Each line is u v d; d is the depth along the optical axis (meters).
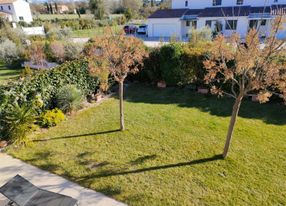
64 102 10.19
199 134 8.56
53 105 10.34
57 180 6.41
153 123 9.45
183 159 7.20
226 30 30.19
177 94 12.52
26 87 9.06
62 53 20.28
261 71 6.14
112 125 9.34
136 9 57.62
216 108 10.74
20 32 30.17
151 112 10.48
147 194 5.89
